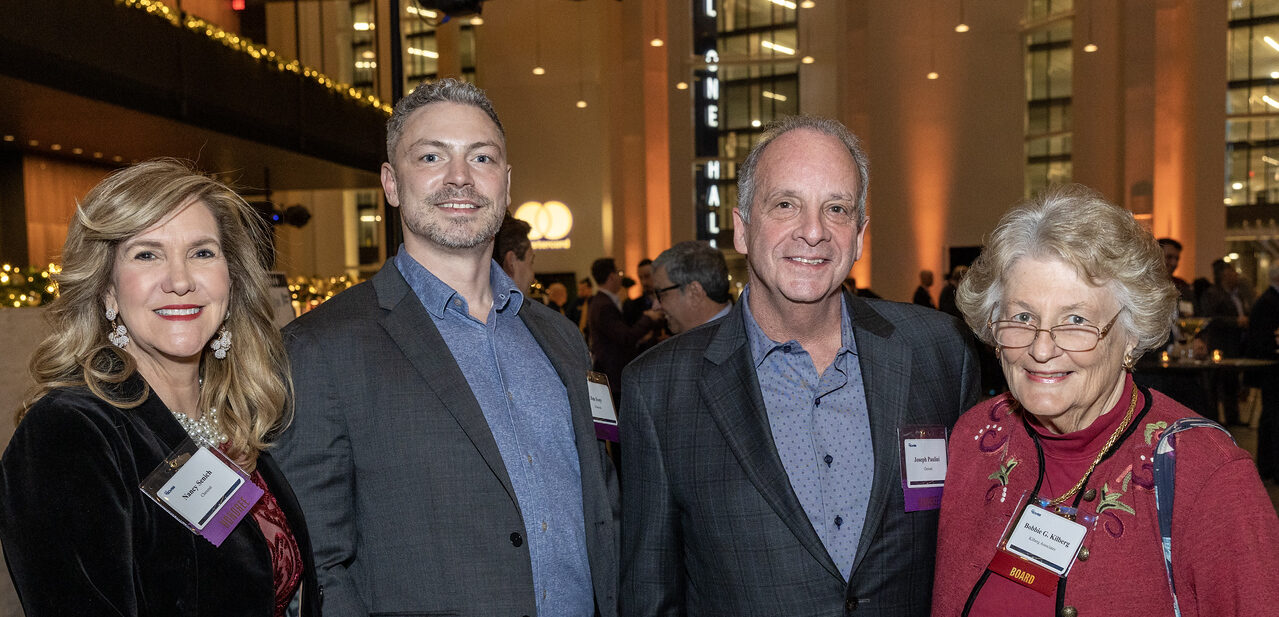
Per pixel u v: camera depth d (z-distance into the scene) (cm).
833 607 153
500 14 1680
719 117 1628
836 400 165
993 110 1467
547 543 162
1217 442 121
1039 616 128
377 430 155
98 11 729
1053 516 130
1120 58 1230
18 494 125
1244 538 113
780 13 1581
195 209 147
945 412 167
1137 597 121
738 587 158
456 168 163
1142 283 126
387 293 166
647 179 1433
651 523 170
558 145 1667
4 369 243
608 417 202
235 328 158
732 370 166
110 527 128
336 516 152
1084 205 129
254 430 155
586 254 1659
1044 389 128
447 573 151
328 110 1093
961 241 1466
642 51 1420
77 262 141
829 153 158
